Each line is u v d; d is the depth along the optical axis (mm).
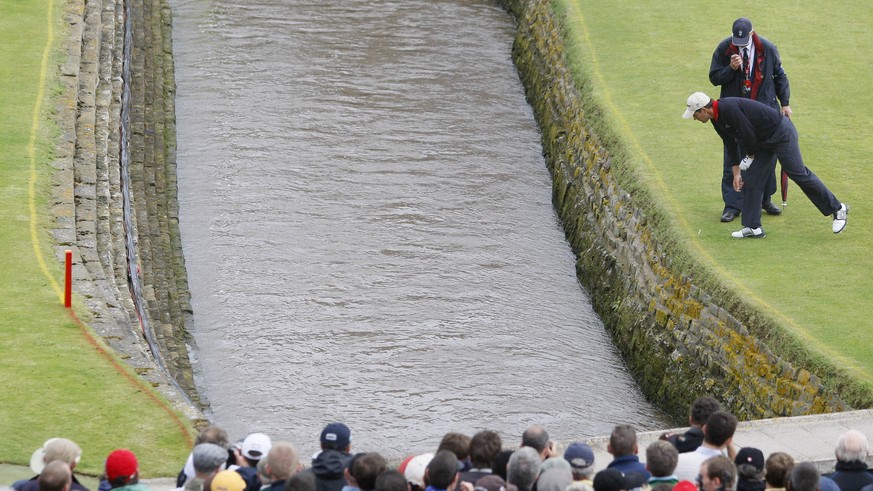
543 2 60031
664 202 37781
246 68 59469
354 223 46125
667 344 34719
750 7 55156
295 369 36750
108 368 27469
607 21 54750
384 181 49469
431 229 46000
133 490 17188
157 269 40844
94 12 53062
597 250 41562
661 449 17516
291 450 17422
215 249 43906
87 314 29984
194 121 53844
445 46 63875
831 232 35438
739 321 31422
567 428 34062
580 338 39125
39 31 49219
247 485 18125
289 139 52625
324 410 34625
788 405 28812
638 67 49781
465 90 58719
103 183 38906
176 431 25078
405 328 39344
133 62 56219
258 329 39000
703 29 53250
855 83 46719
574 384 36469
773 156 33750
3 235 33281
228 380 36094
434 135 53875
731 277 32812
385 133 53688
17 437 24219
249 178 49188
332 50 62312
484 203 48281
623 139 42938
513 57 62375
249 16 66188
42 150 39031
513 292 41969
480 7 69938
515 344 38656
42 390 26219
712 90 47406
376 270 42875
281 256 43594
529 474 16906
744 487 17734
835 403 27406
